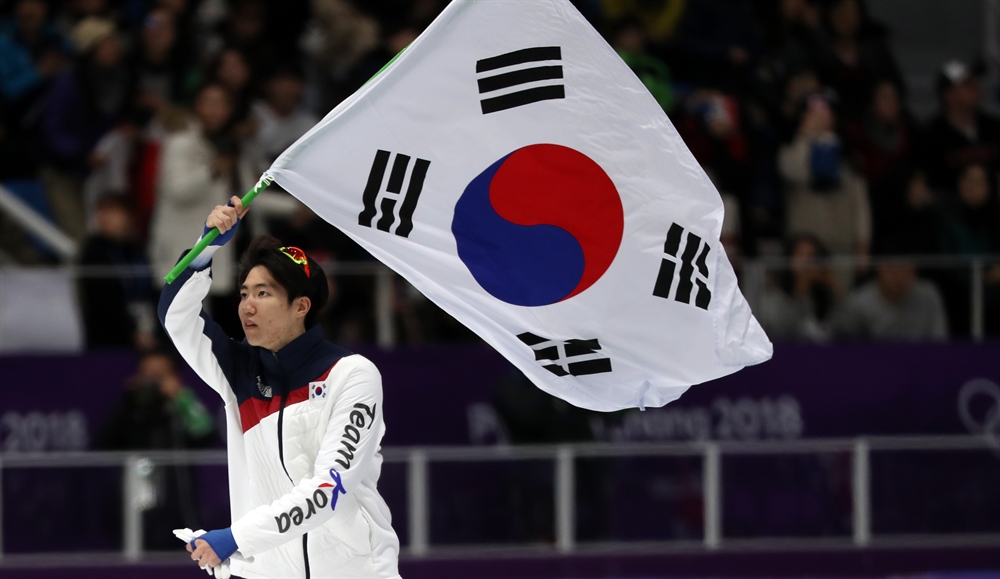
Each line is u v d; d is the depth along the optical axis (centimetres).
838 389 3475
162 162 3266
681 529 3206
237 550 1382
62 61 3653
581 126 1664
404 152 1631
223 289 3209
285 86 3534
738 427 3434
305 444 1488
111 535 3055
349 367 1488
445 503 3153
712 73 3934
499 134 1653
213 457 3072
